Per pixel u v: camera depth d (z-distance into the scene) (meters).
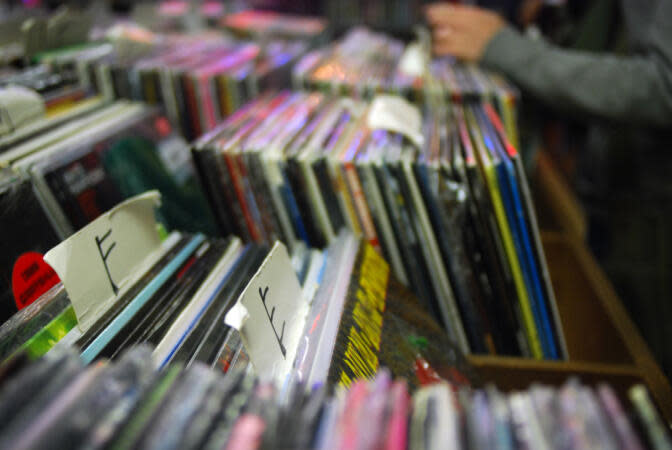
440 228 0.74
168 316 0.53
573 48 1.46
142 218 0.60
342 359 0.50
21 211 0.64
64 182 0.72
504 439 0.31
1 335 0.47
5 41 1.06
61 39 1.09
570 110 1.08
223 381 0.34
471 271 0.76
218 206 0.80
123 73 1.06
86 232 0.51
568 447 0.30
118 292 0.55
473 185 0.70
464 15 1.21
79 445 0.28
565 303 0.96
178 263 0.62
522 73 1.11
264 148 0.76
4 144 0.73
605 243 1.58
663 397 0.68
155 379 0.33
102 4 1.85
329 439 0.31
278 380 0.48
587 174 1.61
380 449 0.30
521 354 0.81
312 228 0.78
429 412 0.32
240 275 0.61
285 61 1.27
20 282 0.61
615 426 0.31
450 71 1.22
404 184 0.72
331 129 0.85
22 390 0.29
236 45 1.36
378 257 0.74
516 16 1.95
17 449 0.26
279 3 2.43
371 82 1.10
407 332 0.66
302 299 0.57
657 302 1.48
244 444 0.30
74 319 0.52
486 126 0.88
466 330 0.81
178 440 0.30
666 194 1.42
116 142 0.85
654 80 0.95
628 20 1.14
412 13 2.36
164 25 1.67
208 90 1.06
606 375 0.71
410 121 0.84
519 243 0.74
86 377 0.31
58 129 0.82
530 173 1.39
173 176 0.98
